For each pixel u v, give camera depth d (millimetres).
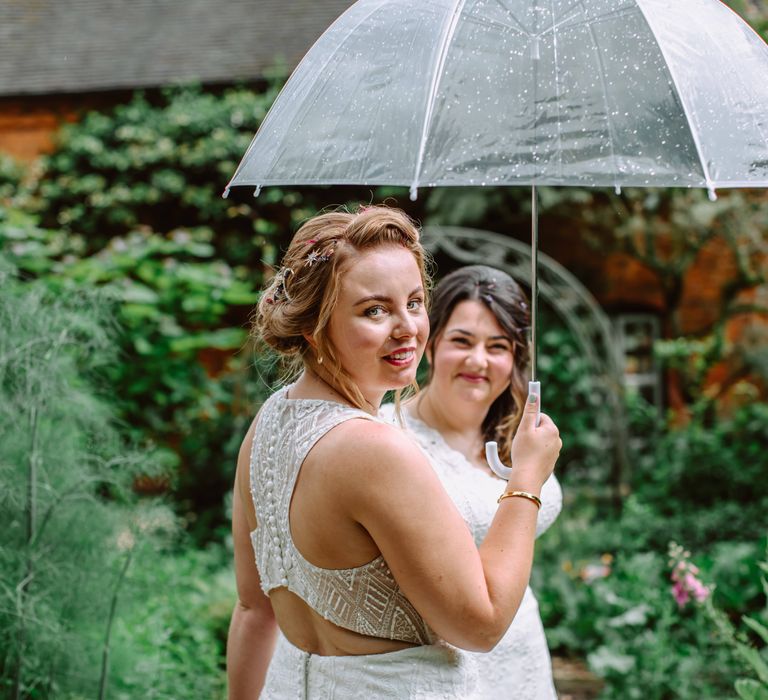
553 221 9594
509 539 1616
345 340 1599
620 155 1592
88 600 3086
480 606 1520
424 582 1504
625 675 4527
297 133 1748
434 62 1683
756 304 9117
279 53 10133
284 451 1643
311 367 1684
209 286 7090
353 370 1616
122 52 10352
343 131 1700
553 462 1729
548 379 8422
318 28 10430
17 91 9867
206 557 5621
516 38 1686
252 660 1965
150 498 3895
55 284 6336
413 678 1607
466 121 1638
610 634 4867
